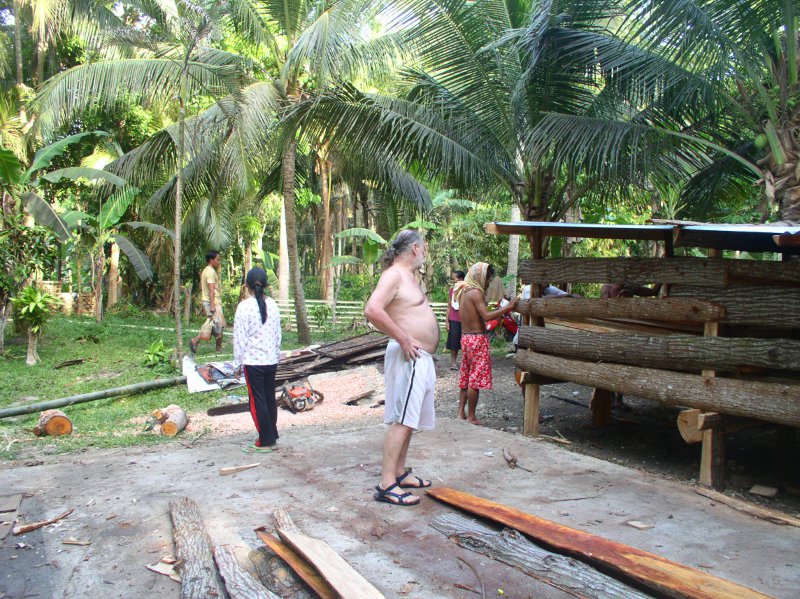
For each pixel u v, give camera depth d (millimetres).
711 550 3303
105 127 18875
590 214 14148
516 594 2852
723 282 4520
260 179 15922
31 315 10930
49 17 15508
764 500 4586
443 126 10328
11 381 9414
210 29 10070
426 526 3641
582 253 15289
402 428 4016
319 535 3504
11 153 11117
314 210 26641
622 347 5289
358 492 4238
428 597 2822
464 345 6629
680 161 9406
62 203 19875
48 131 12656
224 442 6246
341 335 16453
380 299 3801
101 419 7379
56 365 10805
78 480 4633
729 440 6375
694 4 6387
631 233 5969
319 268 26984
